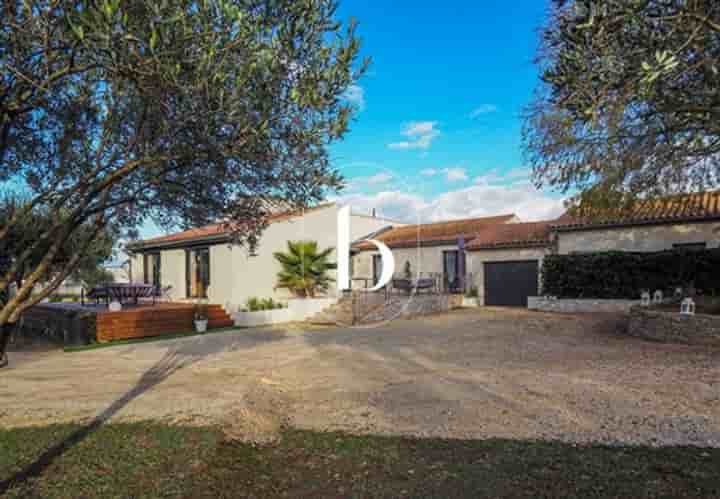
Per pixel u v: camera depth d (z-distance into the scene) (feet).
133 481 13.39
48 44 10.53
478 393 21.94
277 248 62.85
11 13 10.87
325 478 13.41
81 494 12.57
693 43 8.82
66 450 15.62
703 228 53.26
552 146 33.47
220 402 21.31
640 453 14.21
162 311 48.83
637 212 54.34
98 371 29.22
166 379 26.63
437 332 44.73
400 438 16.31
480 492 12.10
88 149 16.65
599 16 8.56
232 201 16.89
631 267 55.06
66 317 49.14
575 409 18.86
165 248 71.87
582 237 61.87
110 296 52.44
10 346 45.11
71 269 12.95
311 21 11.86
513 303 69.00
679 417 17.51
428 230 88.89
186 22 9.96
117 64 9.61
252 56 10.75
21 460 14.78
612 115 15.52
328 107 12.73
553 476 12.84
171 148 11.88
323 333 46.78
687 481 12.31
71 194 12.60
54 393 23.34
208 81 10.21
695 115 12.34
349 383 24.95
